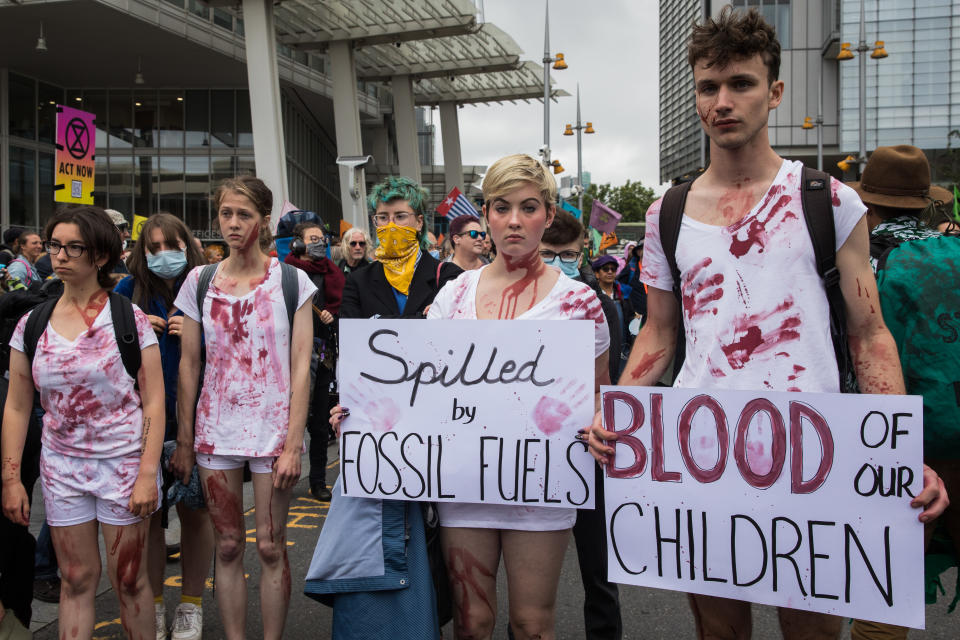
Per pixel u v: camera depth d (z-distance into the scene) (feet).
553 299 7.99
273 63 70.33
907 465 6.23
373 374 8.18
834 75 160.25
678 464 6.89
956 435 8.00
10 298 11.34
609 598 9.83
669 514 6.93
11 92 92.58
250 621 11.90
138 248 11.54
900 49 153.79
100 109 101.45
